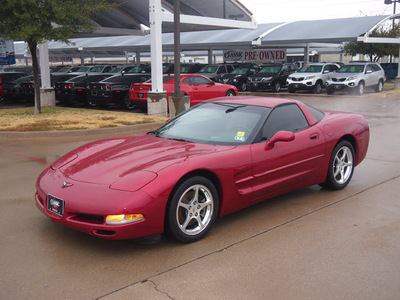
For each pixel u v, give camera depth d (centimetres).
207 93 1578
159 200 376
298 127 529
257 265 369
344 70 2305
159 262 373
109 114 1384
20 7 1184
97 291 325
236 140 471
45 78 1698
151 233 381
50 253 390
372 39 2486
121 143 491
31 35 1217
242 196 453
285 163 493
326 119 576
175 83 1340
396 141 941
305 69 2459
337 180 585
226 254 390
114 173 399
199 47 3469
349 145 587
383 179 645
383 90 2530
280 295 321
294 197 561
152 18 1337
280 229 450
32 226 454
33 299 313
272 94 2328
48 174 436
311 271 358
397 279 346
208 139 481
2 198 547
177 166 397
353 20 2859
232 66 2747
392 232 443
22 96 1870
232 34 3188
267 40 2927
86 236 429
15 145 909
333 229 450
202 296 319
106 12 2044
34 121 1197
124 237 369
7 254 387
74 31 1320
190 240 411
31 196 556
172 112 1354
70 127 1080
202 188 415
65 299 314
